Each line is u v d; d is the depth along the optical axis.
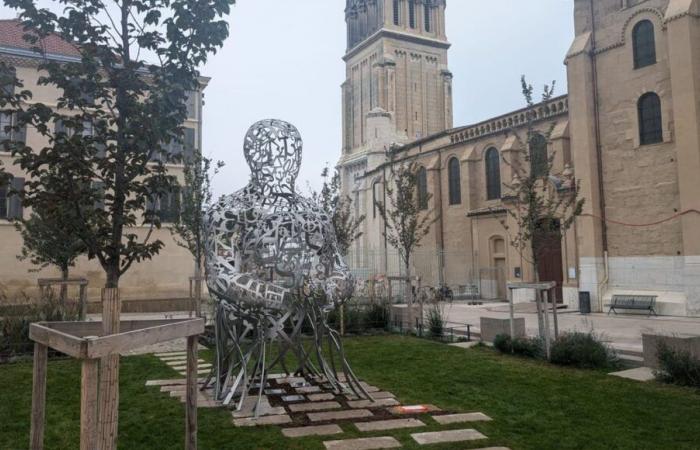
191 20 5.53
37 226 14.46
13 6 5.23
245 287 7.81
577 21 25.77
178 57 5.61
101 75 5.43
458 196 37.81
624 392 8.87
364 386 9.40
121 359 12.55
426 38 63.81
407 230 18.73
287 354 12.92
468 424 7.05
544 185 13.35
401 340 15.41
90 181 5.27
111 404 4.16
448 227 38.31
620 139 23.88
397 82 62.25
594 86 24.98
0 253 26.08
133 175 5.27
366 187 49.81
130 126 5.12
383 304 18.41
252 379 8.62
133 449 6.15
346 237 20.75
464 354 12.85
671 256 21.73
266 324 8.13
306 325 15.95
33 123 5.13
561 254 27.11
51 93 25.59
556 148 28.52
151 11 5.37
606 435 6.59
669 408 7.86
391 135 55.59
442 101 64.25
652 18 22.81
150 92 5.39
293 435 6.57
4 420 7.37
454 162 38.19
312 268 9.28
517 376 10.26
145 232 28.59
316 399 8.41
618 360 11.44
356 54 67.12
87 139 5.14
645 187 22.78
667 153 22.06
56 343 4.21
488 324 14.72
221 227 8.25
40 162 4.98
